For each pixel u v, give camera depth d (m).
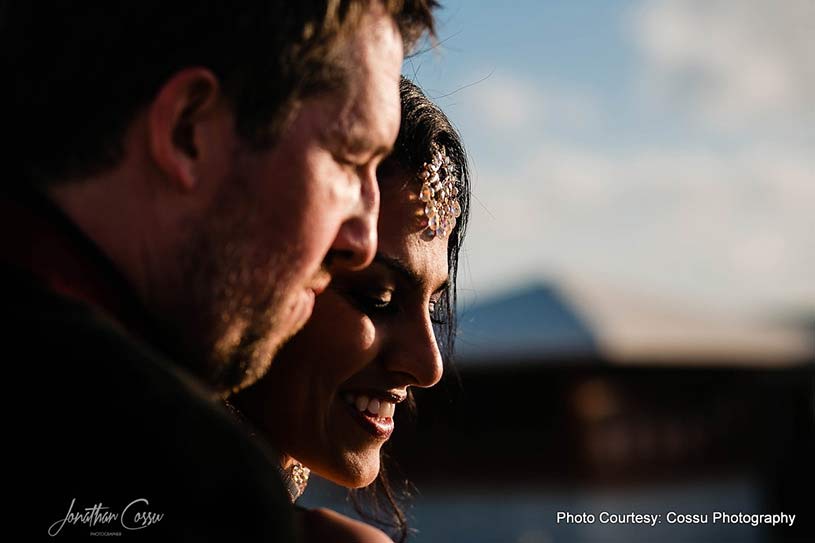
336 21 0.81
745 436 14.56
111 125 0.77
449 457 12.96
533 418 12.89
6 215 0.75
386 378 1.21
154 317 0.79
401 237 1.20
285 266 0.81
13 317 0.70
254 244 0.80
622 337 12.77
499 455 12.91
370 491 1.77
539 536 12.48
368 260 0.89
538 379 12.89
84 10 0.78
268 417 1.19
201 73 0.77
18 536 0.65
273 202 0.80
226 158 0.79
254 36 0.78
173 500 0.68
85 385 0.68
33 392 0.68
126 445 0.68
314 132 0.81
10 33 0.80
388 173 1.21
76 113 0.77
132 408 0.69
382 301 1.19
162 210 0.78
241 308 0.80
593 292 14.55
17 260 0.74
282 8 0.79
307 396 1.18
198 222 0.78
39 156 0.77
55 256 0.75
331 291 1.17
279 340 0.85
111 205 0.78
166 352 0.80
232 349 0.82
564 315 13.49
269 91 0.78
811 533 13.83
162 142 0.77
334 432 1.19
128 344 0.72
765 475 14.47
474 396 13.02
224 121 0.79
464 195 1.45
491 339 13.07
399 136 1.23
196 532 0.68
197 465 0.69
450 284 1.53
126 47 0.77
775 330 15.62
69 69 0.77
